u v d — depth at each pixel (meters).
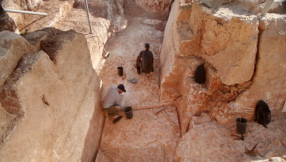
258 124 4.02
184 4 4.71
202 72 4.23
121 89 4.65
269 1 3.37
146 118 4.76
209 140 3.91
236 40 3.59
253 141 3.79
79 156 3.45
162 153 4.23
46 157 2.60
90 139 3.90
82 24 6.35
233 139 3.88
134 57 6.30
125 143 4.30
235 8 3.92
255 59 3.73
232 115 4.07
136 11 8.41
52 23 5.94
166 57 5.32
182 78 4.73
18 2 5.75
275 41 3.55
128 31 7.51
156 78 5.63
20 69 2.33
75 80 3.46
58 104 2.90
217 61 4.01
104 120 4.73
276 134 3.85
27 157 2.25
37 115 2.43
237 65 3.66
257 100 3.98
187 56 4.51
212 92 4.25
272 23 3.49
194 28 4.34
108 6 7.29
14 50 2.38
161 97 5.02
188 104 4.36
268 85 3.91
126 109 4.73
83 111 3.68
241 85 3.98
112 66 5.97
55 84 2.82
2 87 2.15
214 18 3.79
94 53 5.61
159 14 8.21
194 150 3.87
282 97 4.08
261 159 3.47
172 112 4.91
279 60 3.69
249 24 3.38
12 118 2.17
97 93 4.43
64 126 3.03
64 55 3.10
